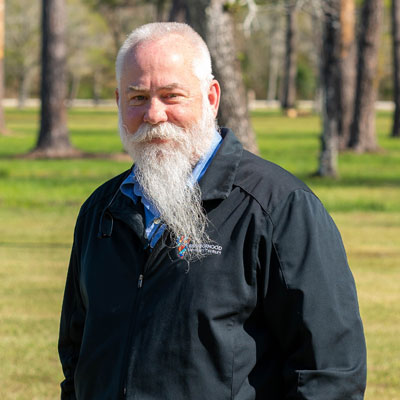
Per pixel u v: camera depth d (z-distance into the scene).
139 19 107.62
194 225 4.63
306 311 4.45
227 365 4.47
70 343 5.46
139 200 4.96
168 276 4.61
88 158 53.22
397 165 48.56
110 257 4.89
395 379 10.93
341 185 36.56
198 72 4.84
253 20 24.66
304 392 4.43
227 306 4.50
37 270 17.81
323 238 4.59
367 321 13.79
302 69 165.25
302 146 63.28
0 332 13.06
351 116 65.38
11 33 134.75
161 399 4.50
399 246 20.81
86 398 4.86
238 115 21.61
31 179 38.41
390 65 107.44
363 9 59.03
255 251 4.54
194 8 21.20
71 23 127.19
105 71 151.50
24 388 10.70
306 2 29.58
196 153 4.89
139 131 4.80
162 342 4.53
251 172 4.76
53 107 54.25
